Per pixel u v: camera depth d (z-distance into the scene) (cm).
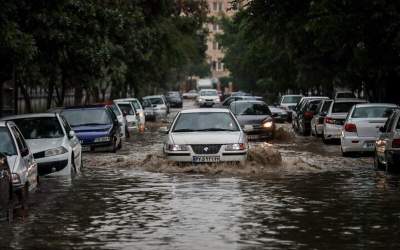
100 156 4219
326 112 5759
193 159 3238
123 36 6309
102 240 1752
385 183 2859
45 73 4666
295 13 5519
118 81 8319
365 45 5103
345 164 3650
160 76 11462
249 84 15750
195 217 2066
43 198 2500
